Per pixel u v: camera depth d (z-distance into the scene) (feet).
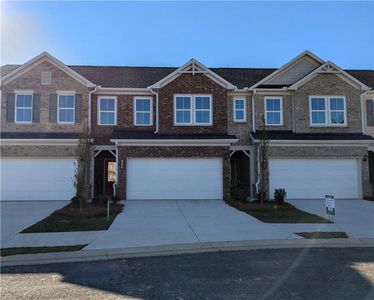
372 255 28.07
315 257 27.37
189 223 41.24
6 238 34.19
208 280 21.79
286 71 75.61
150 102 70.49
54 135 65.41
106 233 35.91
